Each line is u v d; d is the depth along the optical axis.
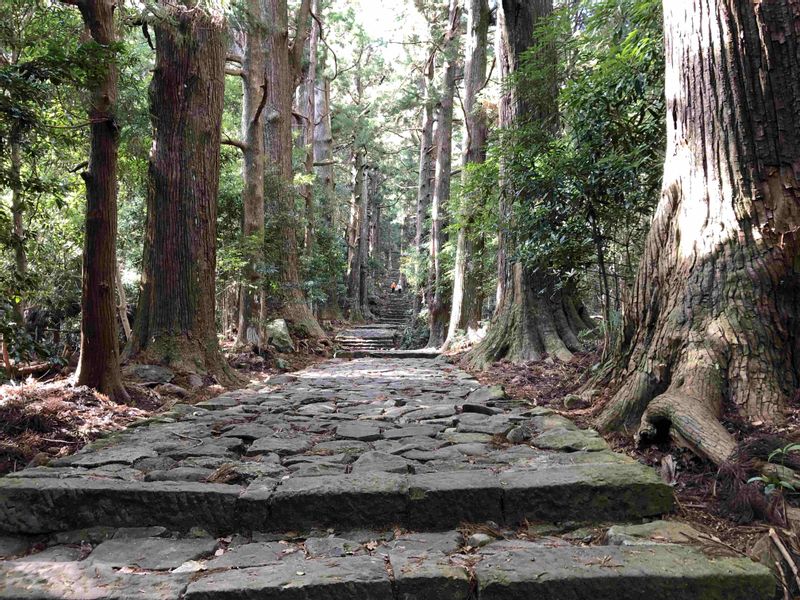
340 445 3.74
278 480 2.90
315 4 19.80
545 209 6.18
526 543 2.41
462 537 2.50
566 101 5.91
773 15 3.42
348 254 29.86
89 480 2.80
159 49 7.02
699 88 3.75
